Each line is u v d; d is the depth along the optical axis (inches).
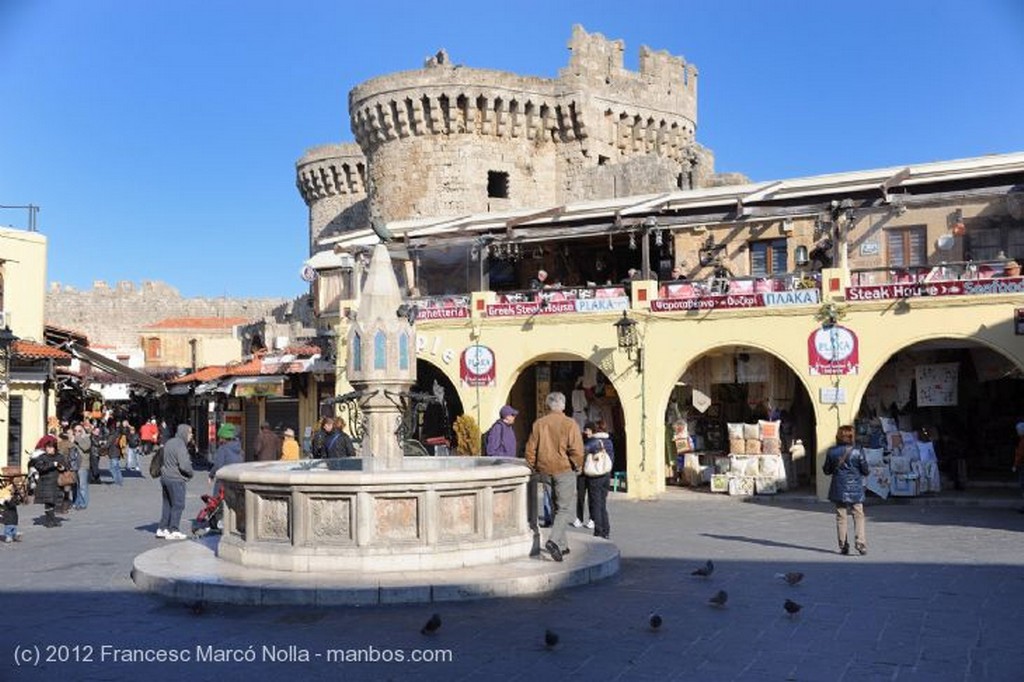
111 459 1262.3
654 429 985.5
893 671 327.6
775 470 951.6
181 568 485.7
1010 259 928.9
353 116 1852.9
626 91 1867.6
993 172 916.0
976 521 738.2
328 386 1360.7
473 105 1750.7
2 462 1057.5
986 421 1084.5
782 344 935.0
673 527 724.7
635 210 1061.1
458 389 1093.8
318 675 327.9
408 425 653.9
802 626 391.5
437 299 1122.7
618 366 1008.2
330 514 470.9
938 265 904.9
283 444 823.7
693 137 2025.1
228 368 1574.8
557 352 1043.9
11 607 441.1
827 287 917.8
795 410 1083.3
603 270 1258.6
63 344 1270.9
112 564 565.0
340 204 2327.8
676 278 1096.2
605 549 538.0
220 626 397.7
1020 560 552.4
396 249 1205.7
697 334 975.6
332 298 1359.5
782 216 986.7
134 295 3196.4
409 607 426.9
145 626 399.5
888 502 871.7
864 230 1037.8
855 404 898.7
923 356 994.1
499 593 447.5
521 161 1797.5
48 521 778.2
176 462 686.5
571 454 507.2
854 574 508.7
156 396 2132.1
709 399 1035.3
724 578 498.6
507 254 1195.3
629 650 355.3
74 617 418.3
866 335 898.1
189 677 328.8
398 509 471.5
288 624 398.6
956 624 393.4
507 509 506.3
